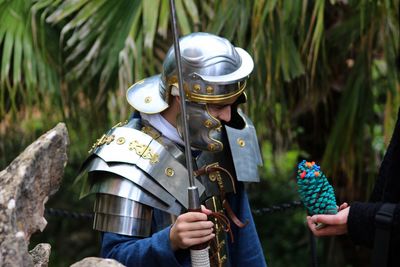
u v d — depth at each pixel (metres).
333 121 5.49
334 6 5.16
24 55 4.61
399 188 2.52
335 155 5.21
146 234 2.65
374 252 2.47
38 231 2.31
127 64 4.38
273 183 8.45
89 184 2.73
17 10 4.66
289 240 8.43
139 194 2.63
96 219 2.69
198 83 2.60
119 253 2.61
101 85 4.54
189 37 2.70
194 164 2.78
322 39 4.80
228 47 2.67
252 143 2.92
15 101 5.09
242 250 2.91
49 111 4.91
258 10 4.45
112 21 4.52
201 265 2.54
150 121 2.77
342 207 2.75
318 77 5.16
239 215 2.93
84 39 4.49
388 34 4.72
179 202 2.66
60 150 2.37
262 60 4.62
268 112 5.03
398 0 4.71
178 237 2.51
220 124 2.67
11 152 5.52
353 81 5.09
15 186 2.19
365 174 5.57
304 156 6.09
